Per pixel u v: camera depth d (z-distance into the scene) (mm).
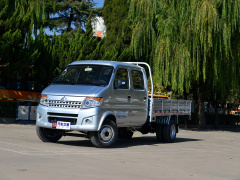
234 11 23625
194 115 34281
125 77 12148
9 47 20422
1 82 25688
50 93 11328
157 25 25328
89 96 10891
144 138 16328
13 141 11578
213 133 24469
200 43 24000
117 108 11641
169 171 7703
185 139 17156
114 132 11391
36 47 23484
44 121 11289
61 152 9469
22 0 24328
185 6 24422
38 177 6211
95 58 24094
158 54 24438
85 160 8398
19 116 22750
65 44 25125
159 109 13820
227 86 27562
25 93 27156
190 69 24203
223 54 24844
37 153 9000
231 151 12672
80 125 10805
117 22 29500
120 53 26641
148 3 25312
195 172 7805
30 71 26188
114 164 8125
